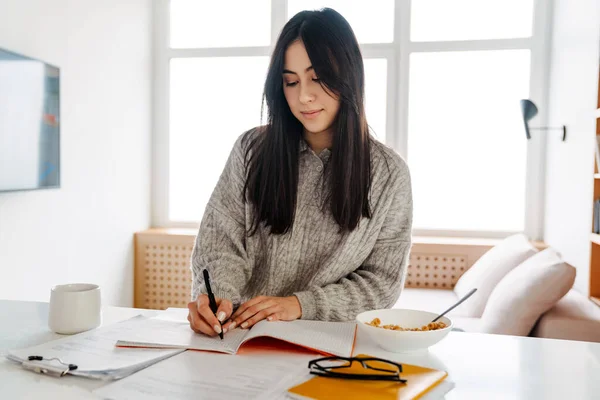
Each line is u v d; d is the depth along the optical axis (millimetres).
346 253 1104
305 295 1006
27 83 1997
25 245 2154
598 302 1926
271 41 3330
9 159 1903
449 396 645
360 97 1068
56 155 2211
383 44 3223
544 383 692
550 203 2885
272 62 1086
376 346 846
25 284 2158
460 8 3162
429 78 3199
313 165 1140
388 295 1083
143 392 624
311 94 1034
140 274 3221
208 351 789
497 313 1938
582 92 2219
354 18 3260
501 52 3129
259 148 1144
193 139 3467
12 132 1915
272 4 3301
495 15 3137
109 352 773
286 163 1123
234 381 665
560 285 1788
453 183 3211
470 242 3012
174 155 3490
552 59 2967
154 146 3479
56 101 2203
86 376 689
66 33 2398
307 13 1055
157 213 3502
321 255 1136
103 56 2764
